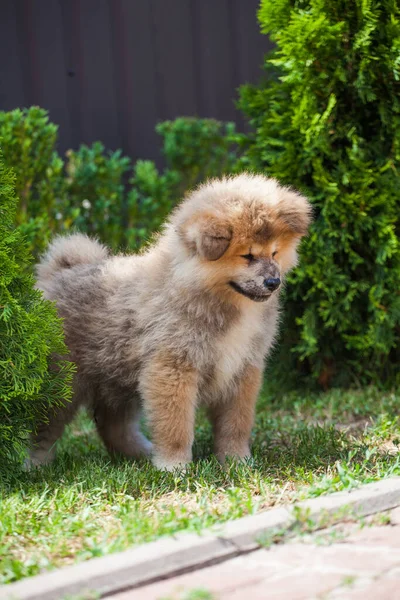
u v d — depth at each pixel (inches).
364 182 235.1
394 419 215.5
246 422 190.5
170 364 177.2
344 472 158.2
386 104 234.5
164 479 165.9
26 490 162.9
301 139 238.4
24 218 274.8
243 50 361.7
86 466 176.7
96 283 195.6
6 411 167.3
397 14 227.8
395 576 111.6
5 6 330.3
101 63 344.8
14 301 160.6
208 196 173.8
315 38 225.9
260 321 183.9
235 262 169.5
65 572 113.8
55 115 339.3
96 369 194.5
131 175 351.3
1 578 116.2
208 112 362.6
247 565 118.6
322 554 120.8
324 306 245.3
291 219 173.8
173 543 122.2
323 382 264.1
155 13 350.9
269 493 153.2
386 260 242.7
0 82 331.0
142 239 297.6
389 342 248.7
